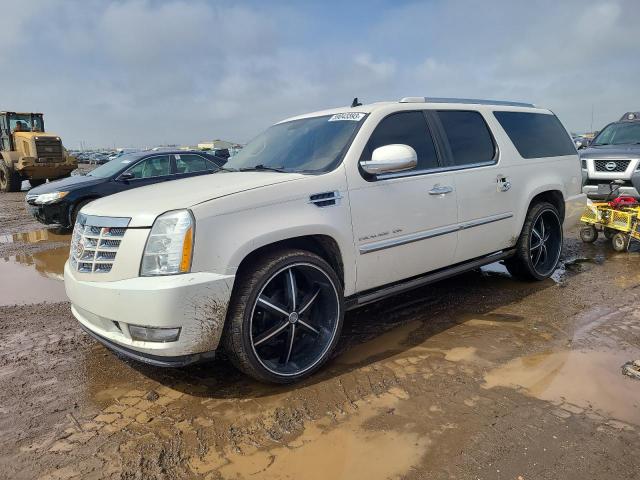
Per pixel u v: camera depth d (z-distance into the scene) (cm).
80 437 270
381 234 368
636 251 682
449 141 434
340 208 344
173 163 984
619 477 227
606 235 730
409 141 405
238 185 322
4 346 399
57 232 978
